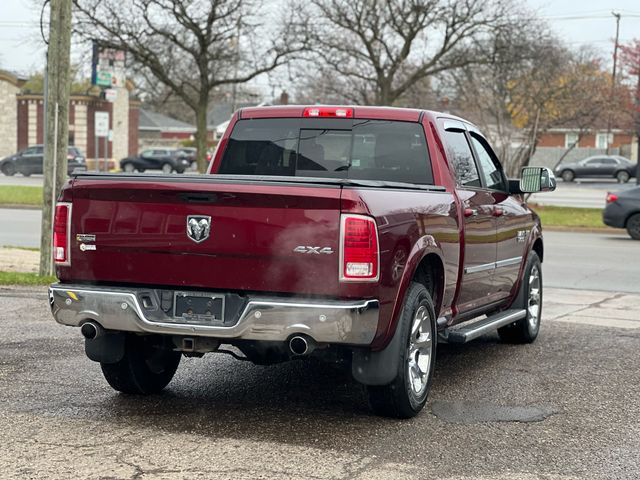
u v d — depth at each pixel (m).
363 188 5.53
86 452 5.30
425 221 6.18
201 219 5.57
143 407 6.35
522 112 32.25
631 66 36.00
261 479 4.88
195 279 5.62
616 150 73.88
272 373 7.54
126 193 5.71
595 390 7.16
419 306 6.11
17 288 11.80
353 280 5.38
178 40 34.47
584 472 5.15
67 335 8.84
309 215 5.41
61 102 12.47
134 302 5.67
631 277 15.08
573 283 14.31
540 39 32.72
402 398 5.98
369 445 5.55
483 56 32.97
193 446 5.45
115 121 66.00
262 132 7.55
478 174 7.91
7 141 63.75
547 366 8.09
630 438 5.84
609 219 22.45
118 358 6.18
